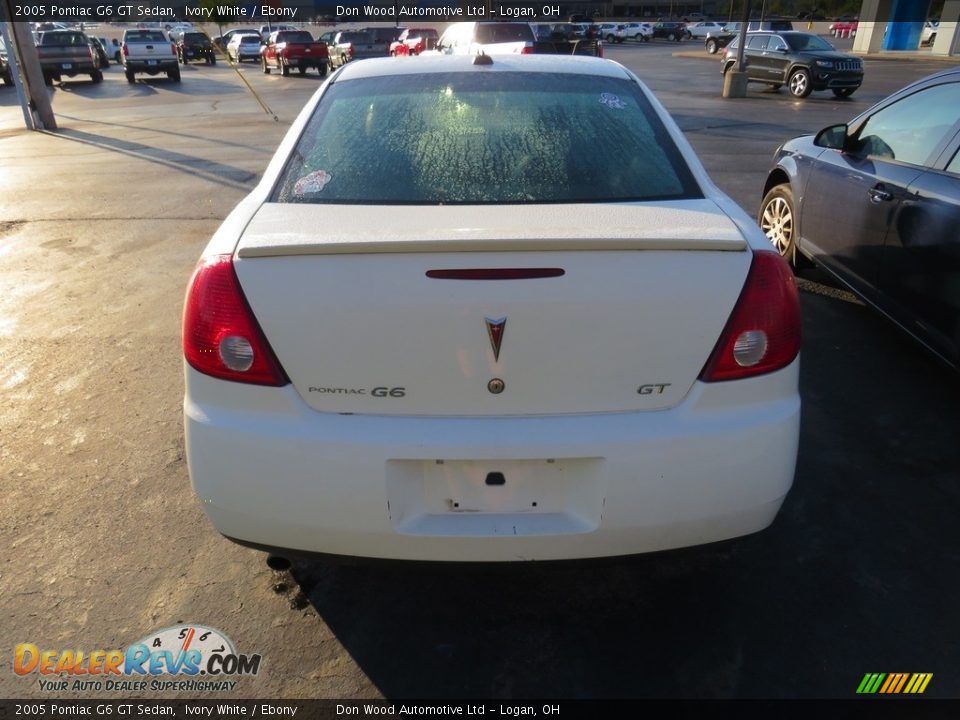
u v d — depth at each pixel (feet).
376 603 8.08
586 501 6.44
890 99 14.17
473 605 8.05
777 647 7.47
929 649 7.41
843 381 12.75
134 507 9.58
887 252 12.71
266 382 6.30
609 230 6.41
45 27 99.30
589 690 7.04
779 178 18.12
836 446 10.85
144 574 8.45
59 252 20.21
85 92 72.69
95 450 10.84
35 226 22.82
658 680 7.13
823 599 8.07
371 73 9.59
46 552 8.77
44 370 13.33
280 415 6.34
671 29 177.27
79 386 12.75
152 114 52.65
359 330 6.12
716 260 6.32
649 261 6.21
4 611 7.91
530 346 6.12
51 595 8.13
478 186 7.54
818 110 51.03
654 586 8.30
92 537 9.03
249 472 6.42
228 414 6.45
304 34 90.89
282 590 8.24
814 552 8.77
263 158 34.04
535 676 7.18
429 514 6.53
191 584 8.30
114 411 11.94
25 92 43.80
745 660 7.32
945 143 11.93
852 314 15.55
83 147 37.88
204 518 9.39
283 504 6.45
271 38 95.25
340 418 6.31
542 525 6.47
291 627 7.75
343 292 6.12
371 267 6.15
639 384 6.29
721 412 6.41
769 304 6.42
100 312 15.97
